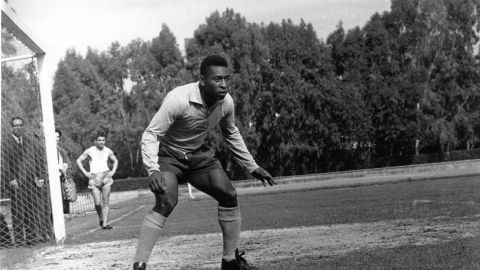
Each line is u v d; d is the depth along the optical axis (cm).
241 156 500
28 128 953
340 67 6291
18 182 891
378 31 6138
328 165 6066
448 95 6353
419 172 4669
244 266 492
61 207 915
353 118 5853
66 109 6275
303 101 5844
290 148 5844
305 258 554
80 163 1135
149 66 6444
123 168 6431
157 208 448
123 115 6469
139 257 442
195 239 786
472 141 6462
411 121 6003
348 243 644
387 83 6053
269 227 880
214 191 470
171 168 453
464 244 571
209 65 442
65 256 687
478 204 1059
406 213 953
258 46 5878
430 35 6316
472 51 6488
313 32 6053
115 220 1408
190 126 451
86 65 6506
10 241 873
